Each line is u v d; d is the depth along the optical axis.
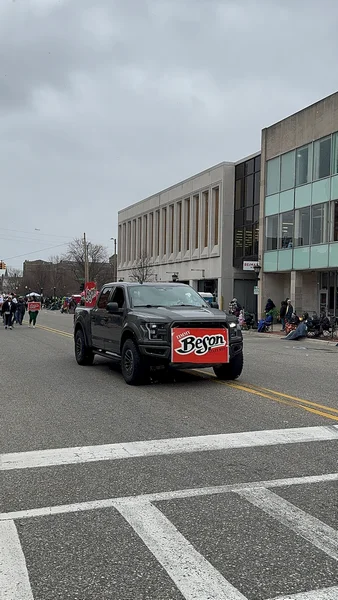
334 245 28.50
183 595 3.21
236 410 8.04
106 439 6.52
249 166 40.19
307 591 3.24
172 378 11.05
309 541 3.88
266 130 35.16
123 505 4.52
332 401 8.78
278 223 34.00
